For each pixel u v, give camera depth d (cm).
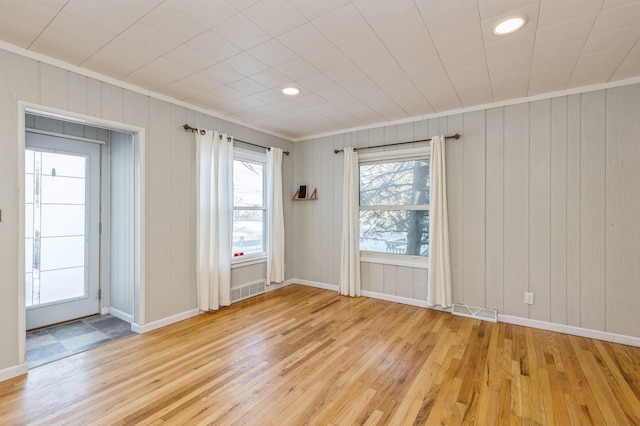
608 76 281
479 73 275
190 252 357
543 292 324
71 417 184
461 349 275
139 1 180
